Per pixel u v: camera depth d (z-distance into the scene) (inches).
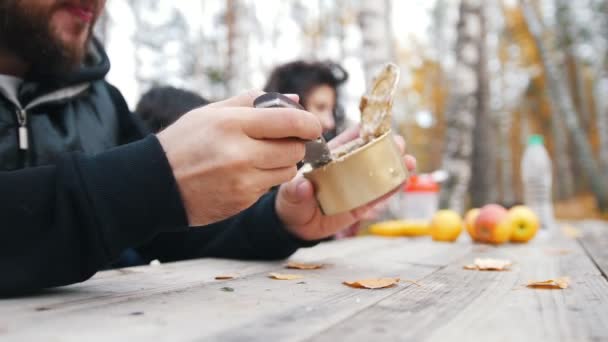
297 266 38.4
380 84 35.8
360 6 126.9
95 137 44.2
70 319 20.8
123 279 33.1
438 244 57.6
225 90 201.8
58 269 24.7
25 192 24.4
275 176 26.8
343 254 46.9
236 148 25.0
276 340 17.9
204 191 25.2
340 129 93.2
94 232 23.9
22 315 21.5
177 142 25.4
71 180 24.0
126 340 17.7
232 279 33.5
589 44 346.9
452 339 18.4
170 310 22.8
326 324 20.4
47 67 39.6
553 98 296.0
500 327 20.2
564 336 19.0
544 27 390.6
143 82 343.0
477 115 222.7
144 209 24.2
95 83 47.0
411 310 23.3
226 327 19.7
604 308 23.9
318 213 40.3
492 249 51.8
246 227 41.8
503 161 480.4
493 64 470.6
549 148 500.7
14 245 24.4
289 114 25.7
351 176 35.1
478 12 142.4
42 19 36.4
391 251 49.6
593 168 279.1
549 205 71.4
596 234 73.7
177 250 46.3
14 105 39.9
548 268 38.5
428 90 517.0
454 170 137.3
